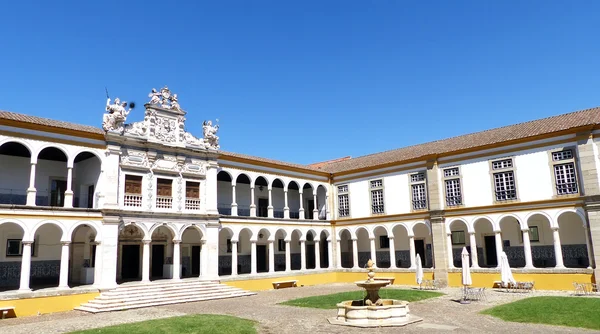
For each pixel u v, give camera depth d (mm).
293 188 40938
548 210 27656
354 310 17016
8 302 20844
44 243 26234
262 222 33719
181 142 29312
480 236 32781
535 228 30359
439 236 31781
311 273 35938
